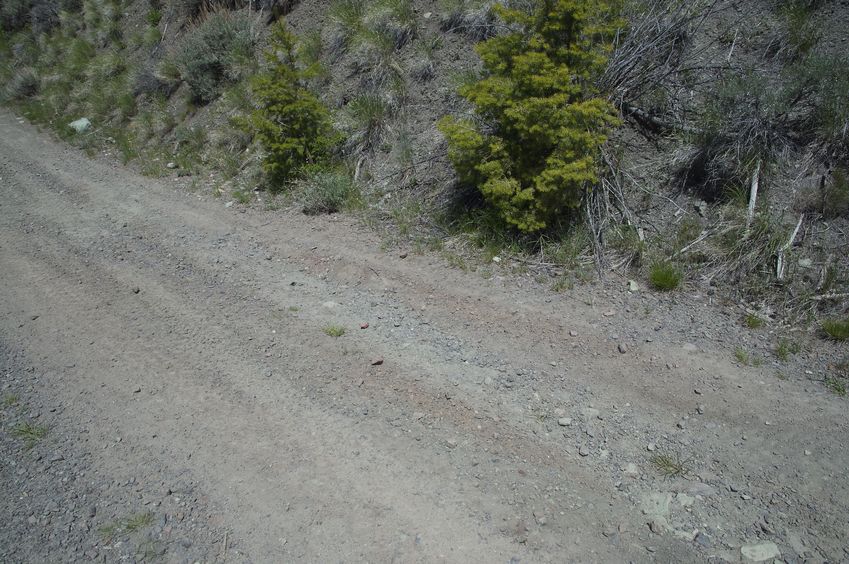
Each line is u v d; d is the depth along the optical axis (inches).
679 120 255.1
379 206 286.0
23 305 233.1
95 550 133.6
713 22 278.4
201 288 238.2
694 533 132.2
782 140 234.2
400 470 150.9
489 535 133.6
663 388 172.7
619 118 242.2
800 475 143.9
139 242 282.8
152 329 212.7
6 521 141.3
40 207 334.6
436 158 290.8
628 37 263.3
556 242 238.7
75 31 632.4
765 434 155.9
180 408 174.7
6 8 717.9
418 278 234.4
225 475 151.6
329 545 132.7
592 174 222.4
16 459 159.2
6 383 188.7
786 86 236.4
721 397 168.1
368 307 218.7
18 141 473.7
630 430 159.8
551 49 235.5
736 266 212.4
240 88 403.9
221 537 135.6
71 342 208.2
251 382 183.5
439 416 167.3
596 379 177.6
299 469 152.3
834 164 223.1
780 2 272.4
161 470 153.9
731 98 240.2
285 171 320.8
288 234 278.7
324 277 240.7
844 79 228.1
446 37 336.2
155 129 433.7
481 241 247.9
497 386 177.2
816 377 172.6
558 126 223.5
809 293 197.3
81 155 432.1
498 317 208.2
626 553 128.8
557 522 136.2
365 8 374.3
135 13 586.9
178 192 346.3
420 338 200.1
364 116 320.2
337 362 190.1
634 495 142.0
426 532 134.8
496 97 237.5
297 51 383.6
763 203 222.2
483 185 235.5
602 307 208.4
